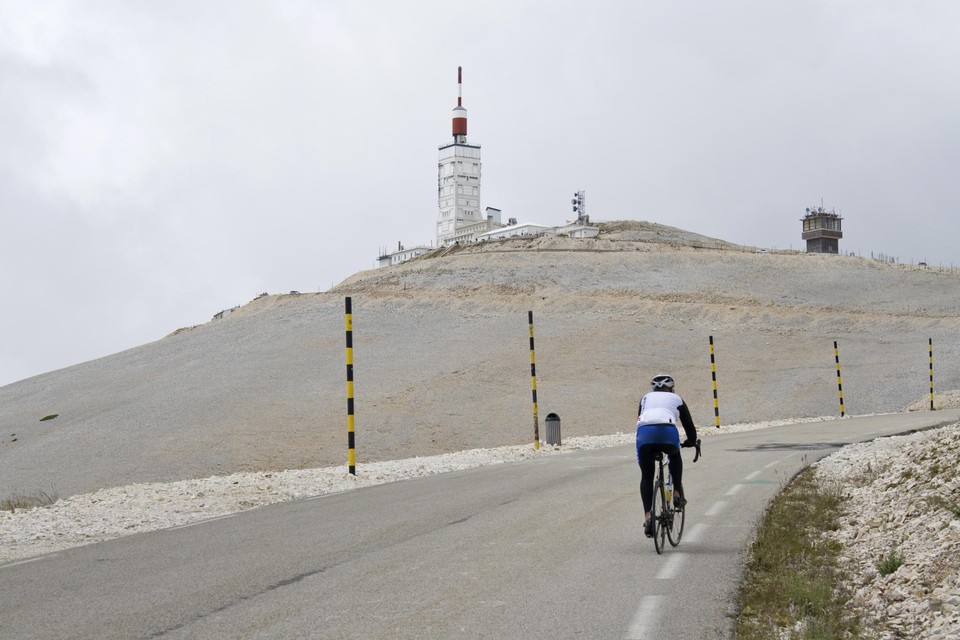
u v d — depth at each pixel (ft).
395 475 65.77
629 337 253.03
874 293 299.17
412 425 183.73
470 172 627.87
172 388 224.94
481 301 296.30
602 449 89.10
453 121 631.56
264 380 224.53
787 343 245.86
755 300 287.07
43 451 178.19
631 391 206.08
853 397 195.42
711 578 27.63
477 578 27.66
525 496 48.70
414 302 299.38
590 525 38.14
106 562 31.35
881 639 21.90
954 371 206.59
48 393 242.58
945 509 33.55
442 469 70.44
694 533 36.24
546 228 501.56
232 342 274.77
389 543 34.12
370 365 234.38
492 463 76.54
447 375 220.84
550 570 28.86
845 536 35.55
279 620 22.71
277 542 34.81
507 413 190.80
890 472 47.62
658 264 346.54
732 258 355.77
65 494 144.66
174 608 24.16
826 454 69.31
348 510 44.21
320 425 185.16
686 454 74.79
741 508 42.80
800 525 37.45
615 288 309.01
